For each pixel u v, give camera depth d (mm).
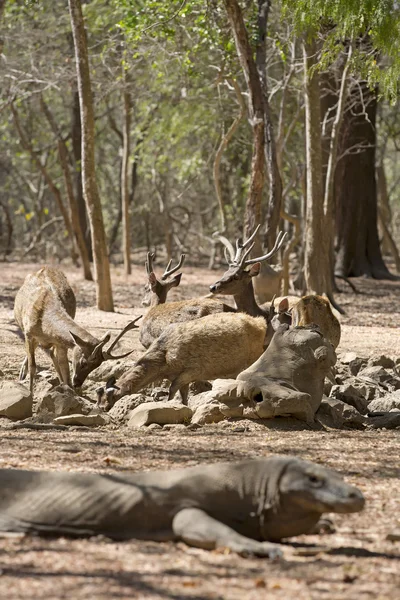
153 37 25938
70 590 4848
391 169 67375
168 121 35875
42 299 13875
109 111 41344
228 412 11227
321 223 23250
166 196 43781
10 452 8789
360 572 5359
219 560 5457
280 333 11562
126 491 5973
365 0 15344
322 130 28062
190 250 49938
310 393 11281
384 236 48594
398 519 6727
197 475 5988
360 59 17922
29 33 30766
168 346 12180
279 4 23750
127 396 11898
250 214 20656
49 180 39719
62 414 11656
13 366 15516
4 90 31500
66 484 6094
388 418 11664
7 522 6004
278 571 5297
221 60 26328
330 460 8859
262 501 5863
